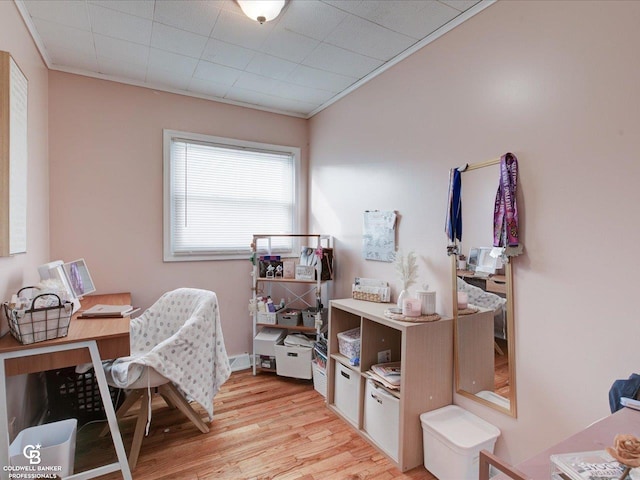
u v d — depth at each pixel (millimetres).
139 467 1886
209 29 2152
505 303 1749
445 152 2117
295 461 1957
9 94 1563
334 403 2557
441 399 2021
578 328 1473
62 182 2623
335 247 3248
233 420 2379
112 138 2807
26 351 1450
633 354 1311
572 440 935
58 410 2250
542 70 1604
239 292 3367
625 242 1335
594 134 1423
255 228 3477
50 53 2426
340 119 3184
